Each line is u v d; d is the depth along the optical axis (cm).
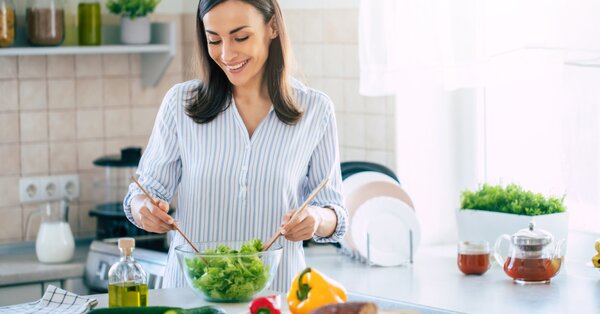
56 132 415
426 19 336
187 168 263
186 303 227
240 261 225
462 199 331
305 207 242
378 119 370
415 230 331
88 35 404
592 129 325
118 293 219
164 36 418
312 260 335
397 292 286
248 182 260
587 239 332
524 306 264
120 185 418
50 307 228
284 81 259
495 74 327
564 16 312
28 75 407
